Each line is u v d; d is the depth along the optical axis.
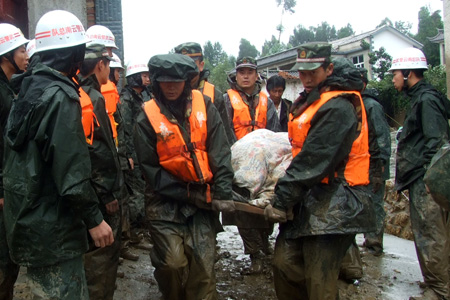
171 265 3.35
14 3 6.47
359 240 6.14
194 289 3.47
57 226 2.49
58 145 2.41
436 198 2.24
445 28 6.11
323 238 3.18
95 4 7.09
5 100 3.19
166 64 3.30
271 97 5.91
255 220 3.69
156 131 3.40
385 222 6.83
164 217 3.49
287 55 28.84
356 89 3.26
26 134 2.46
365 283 4.60
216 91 4.63
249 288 4.38
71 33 2.66
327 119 3.06
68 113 2.46
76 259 2.62
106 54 3.69
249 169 3.68
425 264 4.16
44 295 2.52
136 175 5.84
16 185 2.51
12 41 3.33
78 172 2.46
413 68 4.27
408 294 4.36
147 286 4.31
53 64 2.66
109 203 3.38
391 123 23.08
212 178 3.57
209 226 3.59
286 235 3.33
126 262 4.89
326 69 3.21
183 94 3.49
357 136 3.25
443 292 4.14
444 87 21.77
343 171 3.22
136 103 5.87
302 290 3.48
